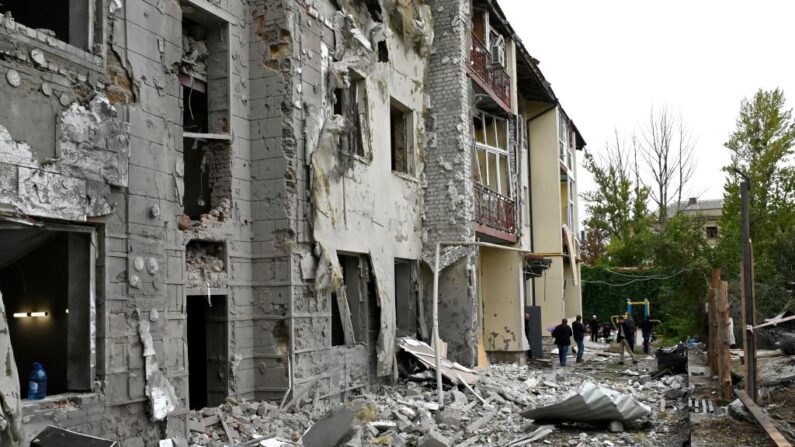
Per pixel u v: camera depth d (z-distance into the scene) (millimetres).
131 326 8305
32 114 7133
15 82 6961
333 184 12602
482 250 22281
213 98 11219
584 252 56219
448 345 17766
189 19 10945
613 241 43469
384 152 15328
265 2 11680
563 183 34312
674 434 10492
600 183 44656
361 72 14141
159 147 8984
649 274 38250
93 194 7805
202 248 10828
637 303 35406
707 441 8664
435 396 13539
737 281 22047
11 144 6887
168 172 9148
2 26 6844
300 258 11594
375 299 14602
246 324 11289
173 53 9391
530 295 29500
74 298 7930
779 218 28797
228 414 10148
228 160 11156
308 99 12039
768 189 30328
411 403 12445
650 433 10602
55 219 7387
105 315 7949
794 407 10484
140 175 8594
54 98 7398
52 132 7344
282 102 11523
